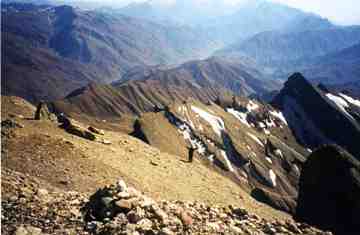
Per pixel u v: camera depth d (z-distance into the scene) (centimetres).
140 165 2995
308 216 4075
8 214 1191
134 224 1098
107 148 3139
